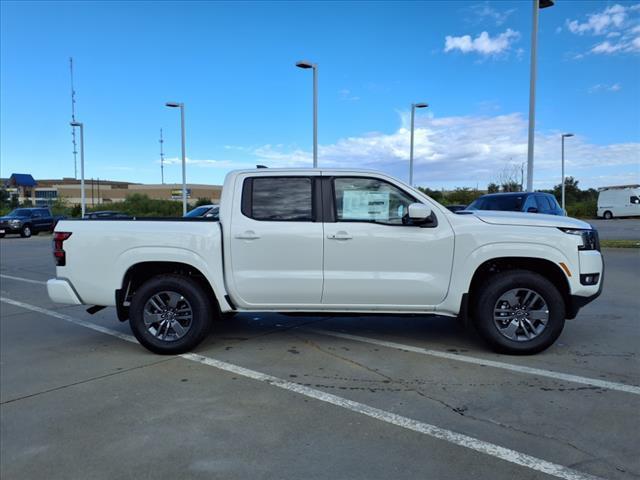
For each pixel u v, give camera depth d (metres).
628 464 3.15
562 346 5.59
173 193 61.94
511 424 3.71
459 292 5.19
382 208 5.32
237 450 3.40
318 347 5.72
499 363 5.05
